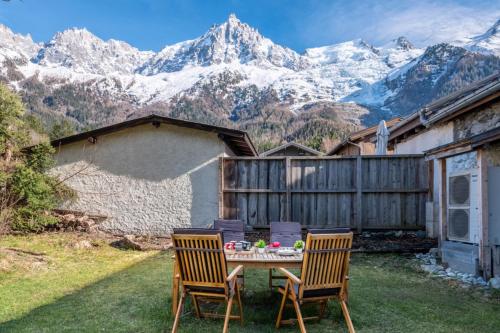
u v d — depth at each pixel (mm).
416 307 4453
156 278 5707
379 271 6234
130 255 7449
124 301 4602
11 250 6965
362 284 5445
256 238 8430
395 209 8742
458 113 8008
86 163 9555
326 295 3715
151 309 4324
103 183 9461
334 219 8836
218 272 3635
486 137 5285
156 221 9211
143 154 9375
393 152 12742
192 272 3719
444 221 6758
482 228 5523
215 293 3697
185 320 4027
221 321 4023
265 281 5688
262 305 4562
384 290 5148
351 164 8859
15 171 8461
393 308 4410
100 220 9367
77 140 9508
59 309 4309
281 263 4016
